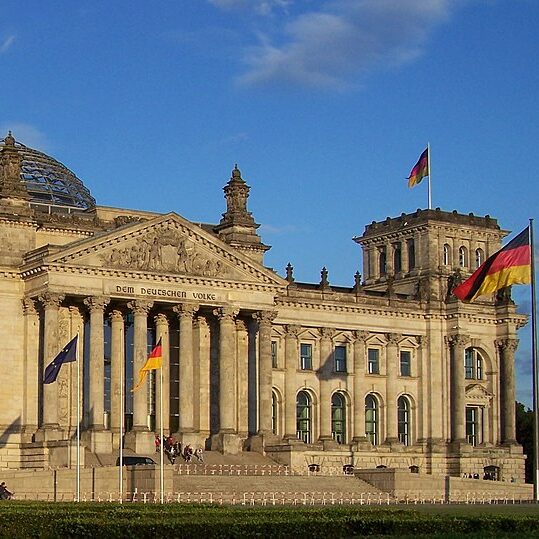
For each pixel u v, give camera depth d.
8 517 88.12
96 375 185.00
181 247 195.00
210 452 195.12
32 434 184.62
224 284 198.75
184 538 86.62
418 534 89.88
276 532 89.12
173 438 192.75
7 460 183.12
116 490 153.75
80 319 191.88
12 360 186.88
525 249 133.62
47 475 157.38
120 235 189.12
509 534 87.94
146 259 191.62
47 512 93.88
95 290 186.62
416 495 181.25
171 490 153.38
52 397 182.00
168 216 193.00
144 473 153.00
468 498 186.00
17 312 188.50
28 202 194.00
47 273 183.00
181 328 194.88
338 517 94.94
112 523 86.19
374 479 183.12
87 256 186.38
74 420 189.12
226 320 198.50
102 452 182.12
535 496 135.00
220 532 87.56
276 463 196.38
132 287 189.88
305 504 160.62
